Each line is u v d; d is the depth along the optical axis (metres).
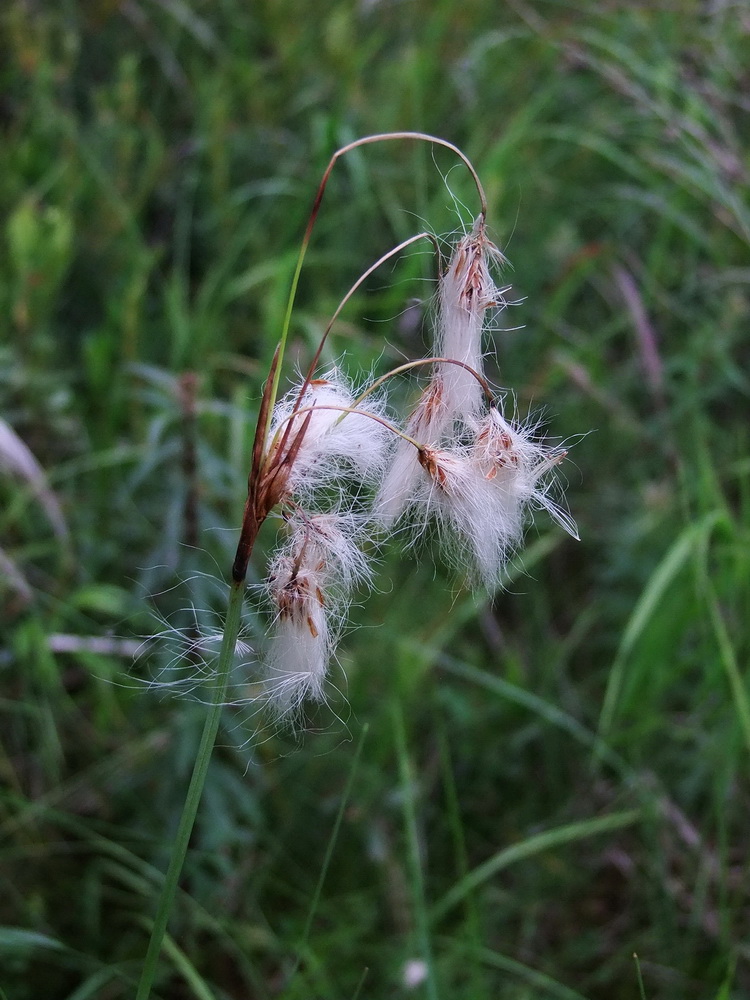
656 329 0.51
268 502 0.21
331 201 0.50
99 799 0.36
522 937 0.36
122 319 0.43
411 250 0.45
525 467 0.23
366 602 0.39
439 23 0.57
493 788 0.39
